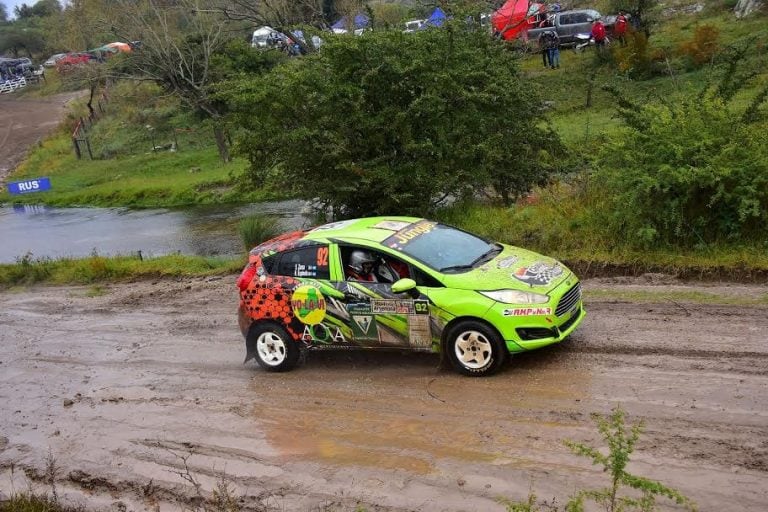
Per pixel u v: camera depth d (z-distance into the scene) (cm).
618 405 650
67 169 4269
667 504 507
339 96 1379
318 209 1581
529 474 573
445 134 1380
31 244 2527
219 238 2153
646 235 1057
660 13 3553
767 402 629
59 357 1094
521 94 1467
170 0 3894
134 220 2739
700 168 1010
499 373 771
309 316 842
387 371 832
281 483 623
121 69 4509
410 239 835
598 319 894
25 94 7619
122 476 683
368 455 645
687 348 767
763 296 898
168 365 980
